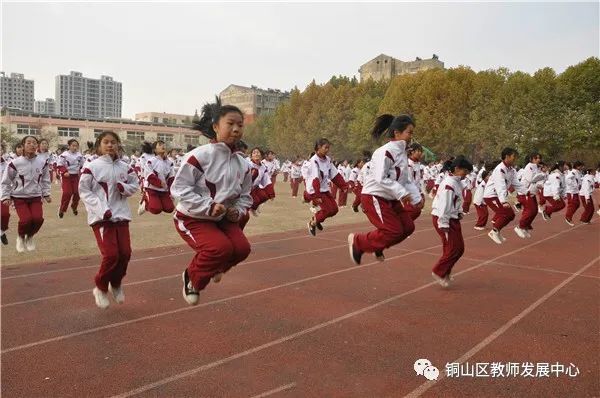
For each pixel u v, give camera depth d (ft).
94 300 16.21
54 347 12.34
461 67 120.88
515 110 103.71
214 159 12.01
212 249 11.48
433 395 10.16
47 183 23.90
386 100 127.24
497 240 28.71
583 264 23.22
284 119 177.99
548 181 40.06
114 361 11.57
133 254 23.50
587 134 99.50
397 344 12.80
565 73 110.01
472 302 16.70
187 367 11.28
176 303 16.02
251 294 17.22
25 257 22.43
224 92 311.47
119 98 379.76
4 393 10.00
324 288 18.21
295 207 48.78
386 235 16.16
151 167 32.60
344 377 10.88
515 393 10.28
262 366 11.37
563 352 12.39
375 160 16.44
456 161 18.20
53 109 367.86
